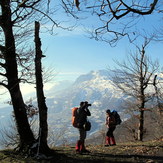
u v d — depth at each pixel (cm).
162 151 944
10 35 902
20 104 928
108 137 1223
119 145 1188
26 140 912
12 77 911
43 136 864
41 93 871
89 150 1010
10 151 909
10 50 909
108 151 977
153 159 806
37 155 814
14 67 917
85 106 933
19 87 938
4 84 911
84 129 927
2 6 852
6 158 805
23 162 757
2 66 916
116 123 1223
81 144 935
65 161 780
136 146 1103
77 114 937
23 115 931
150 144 1155
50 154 852
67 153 909
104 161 784
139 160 793
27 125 930
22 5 638
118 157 846
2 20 878
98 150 1011
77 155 873
